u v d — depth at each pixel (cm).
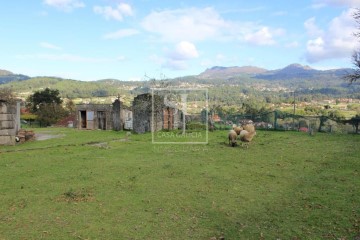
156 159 1881
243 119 3900
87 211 1011
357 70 2897
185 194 1193
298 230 872
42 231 861
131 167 1652
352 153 2053
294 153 2084
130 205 1068
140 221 934
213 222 930
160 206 1061
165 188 1270
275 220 944
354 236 832
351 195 1176
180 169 1611
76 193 1179
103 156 1978
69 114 6706
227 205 1074
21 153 2116
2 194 1185
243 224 916
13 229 874
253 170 1599
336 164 1733
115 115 4225
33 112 6925
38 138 3159
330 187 1291
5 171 1562
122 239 817
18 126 3117
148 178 1426
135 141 2750
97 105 4666
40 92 7406
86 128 4772
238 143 2522
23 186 1289
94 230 869
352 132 3167
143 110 3512
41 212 1002
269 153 2095
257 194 1199
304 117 3456
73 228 881
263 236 837
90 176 1455
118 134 3484
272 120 3644
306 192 1221
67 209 1028
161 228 886
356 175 1488
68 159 1877
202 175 1488
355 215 973
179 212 1008
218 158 1922
